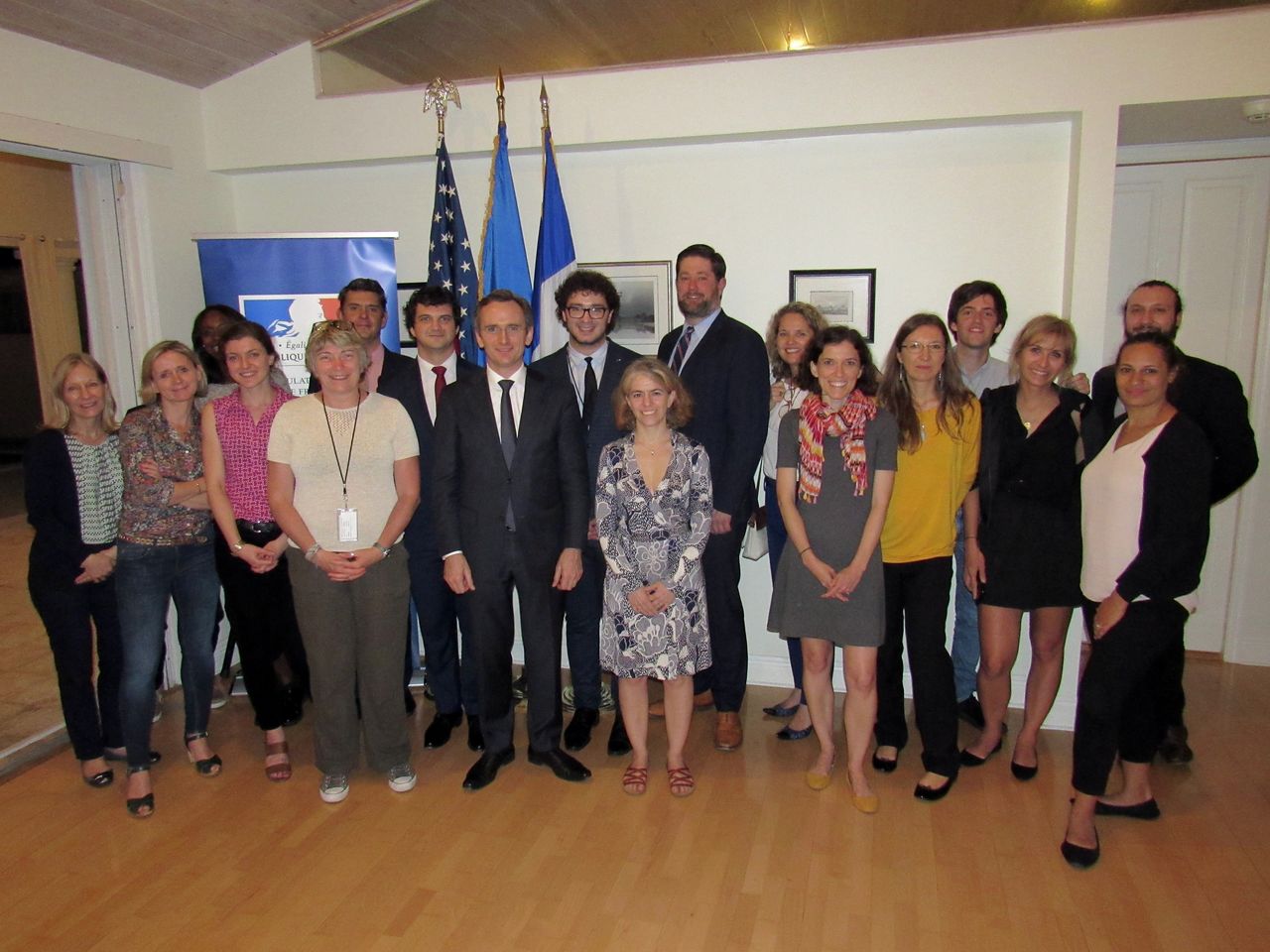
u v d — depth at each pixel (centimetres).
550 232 329
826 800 266
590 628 307
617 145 341
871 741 308
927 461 254
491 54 338
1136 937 204
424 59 344
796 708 329
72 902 223
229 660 354
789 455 261
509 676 281
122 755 299
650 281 353
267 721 286
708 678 325
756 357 283
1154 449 218
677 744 272
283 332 346
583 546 271
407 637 276
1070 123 309
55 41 302
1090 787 230
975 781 276
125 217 344
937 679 260
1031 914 212
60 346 721
